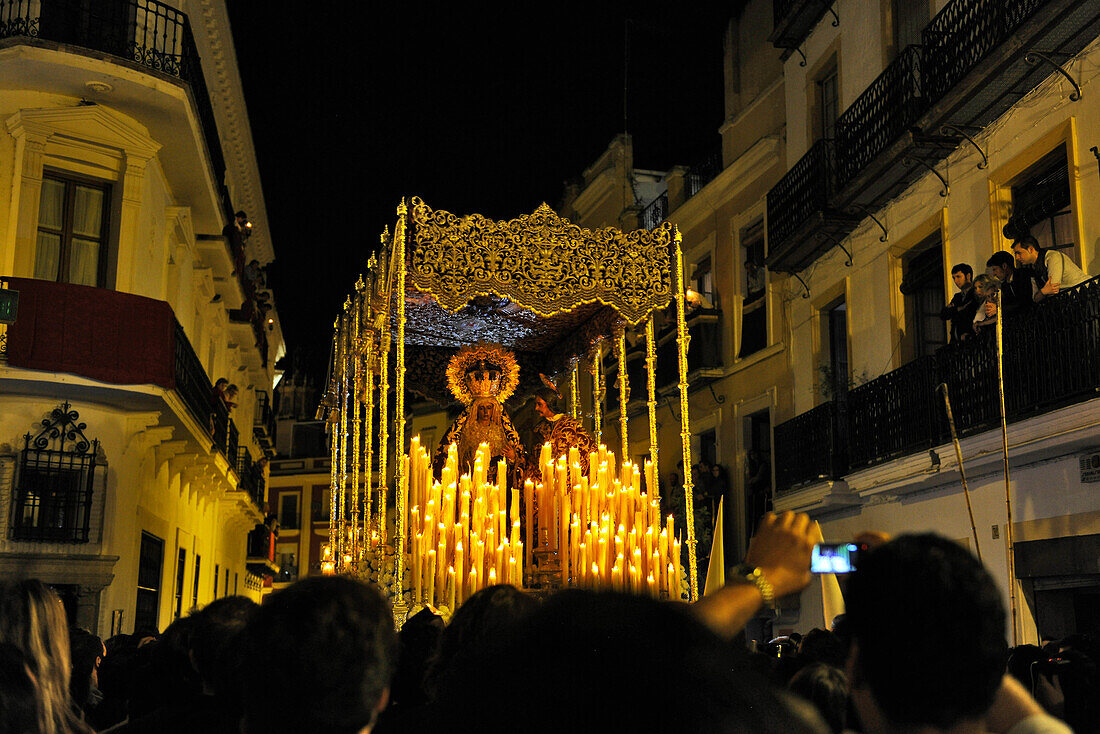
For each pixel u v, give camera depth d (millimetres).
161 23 15586
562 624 840
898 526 13570
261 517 30859
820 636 4352
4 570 13156
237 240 22188
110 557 13859
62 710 2590
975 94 11438
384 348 9578
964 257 12641
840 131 14898
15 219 13781
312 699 1736
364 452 11039
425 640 3570
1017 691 1786
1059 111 10922
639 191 23969
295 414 54281
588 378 24234
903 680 1465
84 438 13992
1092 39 10320
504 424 10586
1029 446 10156
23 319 13109
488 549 9289
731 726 791
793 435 15773
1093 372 9281
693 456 20578
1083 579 10320
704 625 867
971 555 1535
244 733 1801
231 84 21547
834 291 15945
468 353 10758
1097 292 9289
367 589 1918
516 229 9547
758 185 18734
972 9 11789
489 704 805
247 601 3504
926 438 12227
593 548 9469
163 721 2859
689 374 19797
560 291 9609
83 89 14258
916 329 13930
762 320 18500
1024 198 11781
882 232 14555
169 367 14172
